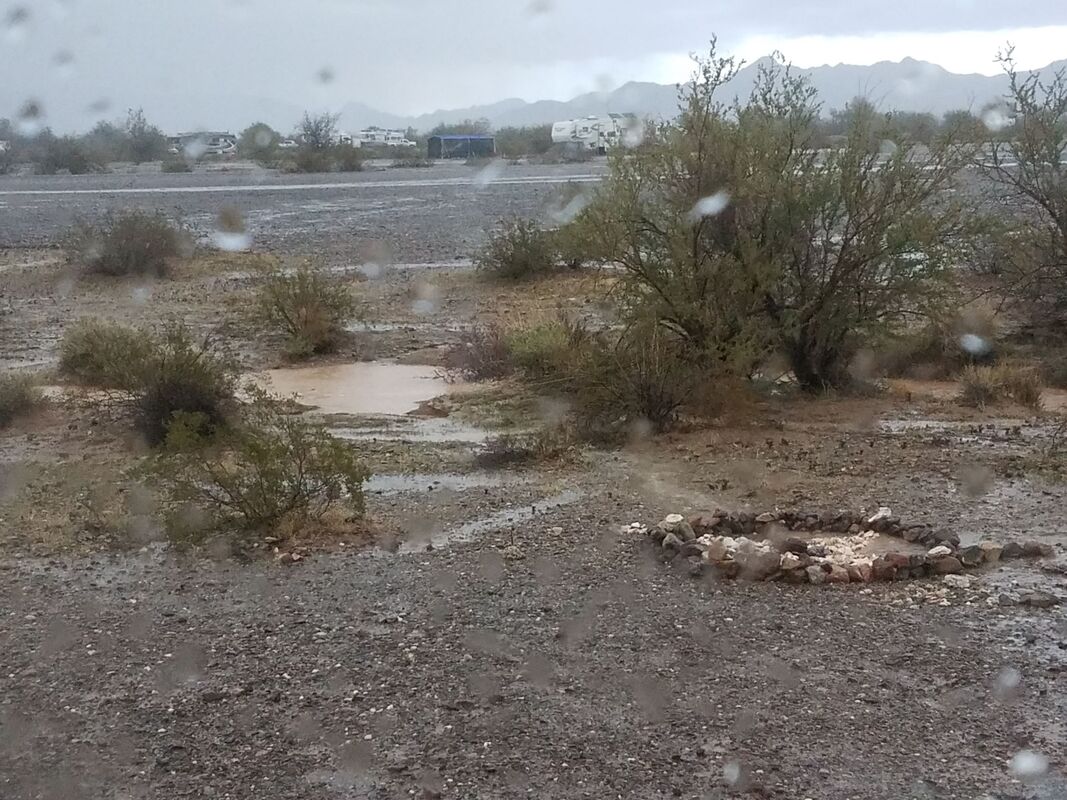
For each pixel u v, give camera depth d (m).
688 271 12.58
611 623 6.38
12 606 6.82
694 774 4.70
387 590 6.99
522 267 22.58
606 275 15.64
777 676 5.66
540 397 12.94
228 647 6.11
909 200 13.02
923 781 4.64
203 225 33.25
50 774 4.75
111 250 24.09
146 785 4.65
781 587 6.99
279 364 15.76
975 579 7.11
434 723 5.16
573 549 7.79
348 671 5.75
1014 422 12.08
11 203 41.19
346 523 8.38
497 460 10.38
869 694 5.45
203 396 11.52
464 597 6.84
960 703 5.36
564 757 4.84
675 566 7.36
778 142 13.02
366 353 16.33
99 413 12.41
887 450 10.70
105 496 9.21
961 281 16.70
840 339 13.39
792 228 12.79
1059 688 5.52
